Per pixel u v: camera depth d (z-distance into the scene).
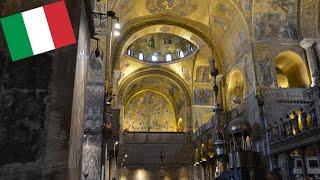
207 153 26.73
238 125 18.55
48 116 2.62
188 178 32.09
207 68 32.97
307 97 18.58
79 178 3.73
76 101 3.05
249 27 20.08
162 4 23.41
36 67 2.74
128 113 39.81
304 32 20.02
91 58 12.45
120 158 32.91
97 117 11.78
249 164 16.97
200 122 32.06
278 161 16.44
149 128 39.69
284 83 23.62
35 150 2.52
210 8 22.88
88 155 11.32
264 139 17.61
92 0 4.28
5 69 2.67
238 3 20.45
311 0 19.73
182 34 25.59
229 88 23.61
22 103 2.62
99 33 12.86
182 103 36.34
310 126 13.99
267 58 19.53
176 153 33.50
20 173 2.44
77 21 3.04
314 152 16.62
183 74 34.28
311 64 19.30
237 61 22.05
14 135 2.52
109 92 14.83
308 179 13.84
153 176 33.12
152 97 40.88
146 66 34.81
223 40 24.03
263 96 18.56
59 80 2.76
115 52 22.50
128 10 21.69
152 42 34.97
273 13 20.30
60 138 2.61
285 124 15.92
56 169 2.52
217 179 19.97
